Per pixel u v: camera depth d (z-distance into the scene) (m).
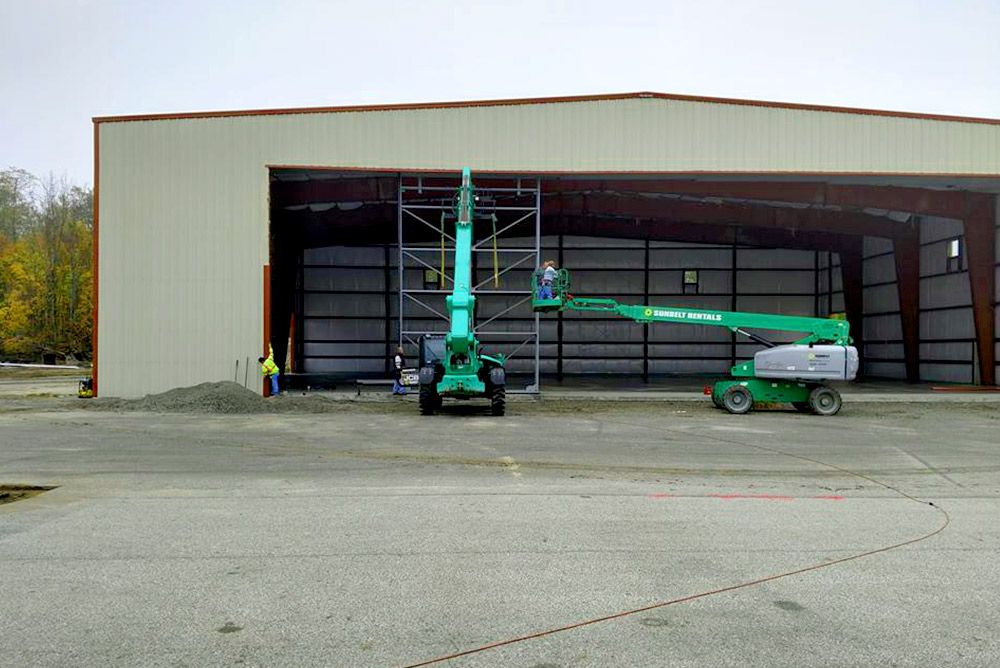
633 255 36.72
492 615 5.02
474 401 23.09
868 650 4.50
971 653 4.47
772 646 4.54
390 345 36.09
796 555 6.46
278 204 25.27
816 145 23.50
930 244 30.64
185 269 22.83
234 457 11.93
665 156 23.36
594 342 36.88
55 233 59.75
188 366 22.73
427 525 7.41
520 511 8.05
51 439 14.04
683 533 7.17
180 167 22.89
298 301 35.75
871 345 34.53
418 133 23.16
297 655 4.39
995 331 27.17
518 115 23.30
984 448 13.30
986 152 23.83
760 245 34.00
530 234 32.66
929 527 7.48
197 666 4.25
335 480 9.93
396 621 4.91
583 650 4.46
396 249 36.19
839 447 13.34
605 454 12.37
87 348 56.62
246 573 5.88
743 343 36.97
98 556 6.33
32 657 4.36
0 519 7.64
